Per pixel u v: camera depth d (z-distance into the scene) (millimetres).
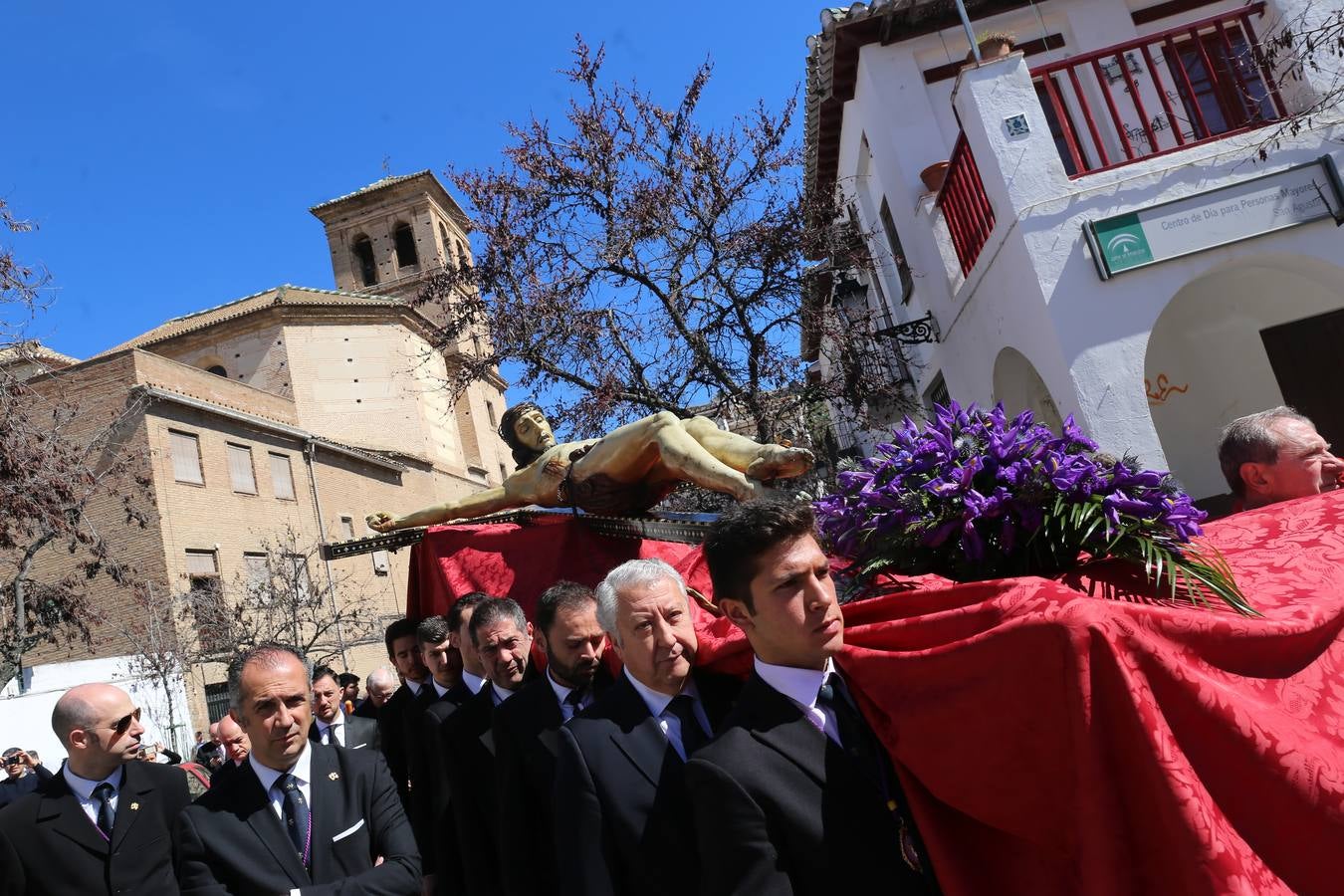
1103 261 7609
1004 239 8195
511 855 3221
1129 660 1741
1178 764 1643
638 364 11719
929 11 11148
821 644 2131
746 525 2160
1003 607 1935
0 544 14039
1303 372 9242
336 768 3660
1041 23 11297
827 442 14125
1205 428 9352
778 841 2035
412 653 5691
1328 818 1683
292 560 29859
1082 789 1721
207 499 28578
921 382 13312
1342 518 2594
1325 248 7469
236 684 3539
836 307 12445
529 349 11727
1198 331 9492
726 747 2127
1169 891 1640
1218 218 7602
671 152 12352
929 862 2027
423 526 5012
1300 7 8211
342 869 3465
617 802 2570
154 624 24031
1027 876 1900
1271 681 1925
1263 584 2275
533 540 4562
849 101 12844
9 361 13156
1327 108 7430
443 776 4574
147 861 3947
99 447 20438
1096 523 2158
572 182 12203
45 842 3826
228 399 32125
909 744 2012
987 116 8156
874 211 13375
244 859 3332
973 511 2311
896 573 2492
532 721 3363
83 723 3959
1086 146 10969
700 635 2955
